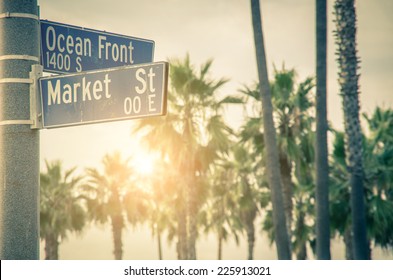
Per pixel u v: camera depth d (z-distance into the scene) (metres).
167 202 36.59
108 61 5.11
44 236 43.16
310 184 28.73
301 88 27.06
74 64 4.96
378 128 26.77
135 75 4.29
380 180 24.72
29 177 4.49
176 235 47.41
